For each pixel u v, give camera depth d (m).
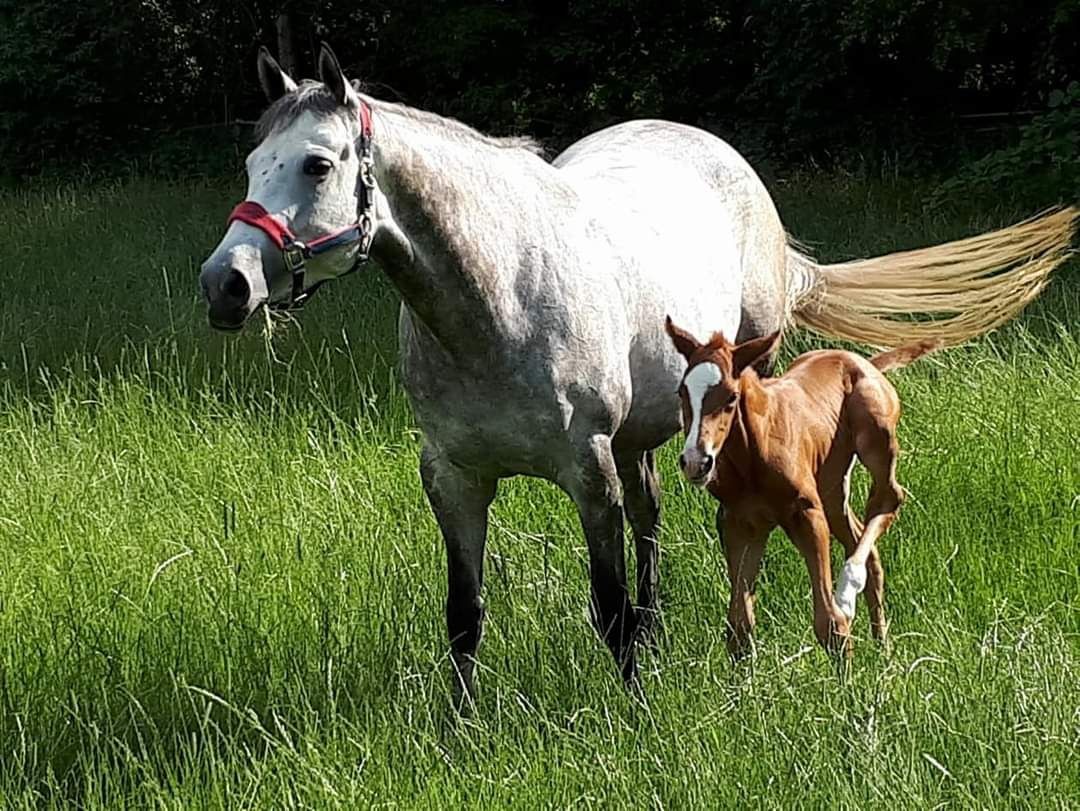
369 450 7.75
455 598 5.36
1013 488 6.83
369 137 4.55
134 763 4.75
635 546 6.48
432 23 18.80
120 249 13.59
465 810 4.50
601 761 4.58
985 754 4.56
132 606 6.03
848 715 4.77
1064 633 5.55
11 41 19.97
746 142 17.28
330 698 5.09
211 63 20.94
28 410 8.47
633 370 5.55
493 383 4.97
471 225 4.84
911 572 6.19
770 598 6.12
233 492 7.17
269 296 4.41
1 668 5.53
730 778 4.53
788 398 5.52
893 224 12.84
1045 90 16.31
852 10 15.12
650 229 5.75
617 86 18.47
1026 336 8.56
